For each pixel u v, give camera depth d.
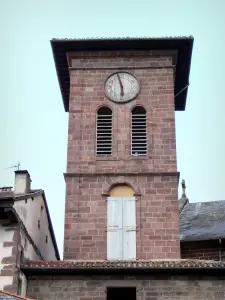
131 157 30.67
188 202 39.12
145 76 32.75
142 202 29.62
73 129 31.55
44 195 31.89
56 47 33.38
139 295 24.88
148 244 28.75
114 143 31.11
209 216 35.78
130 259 28.45
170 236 28.86
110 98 32.25
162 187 29.92
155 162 30.53
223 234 32.09
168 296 24.83
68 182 30.23
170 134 31.25
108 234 29.06
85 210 29.59
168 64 33.00
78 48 33.38
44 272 25.27
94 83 32.69
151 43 32.88
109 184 30.06
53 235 35.75
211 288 24.86
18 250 24.98
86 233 29.12
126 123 31.66
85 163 30.64
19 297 21.06
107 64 33.09
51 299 25.03
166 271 25.00
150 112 31.83
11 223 25.19
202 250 32.19
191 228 34.41
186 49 33.25
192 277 25.08
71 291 25.11
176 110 38.78
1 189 29.67
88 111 32.03
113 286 25.11
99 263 25.55
